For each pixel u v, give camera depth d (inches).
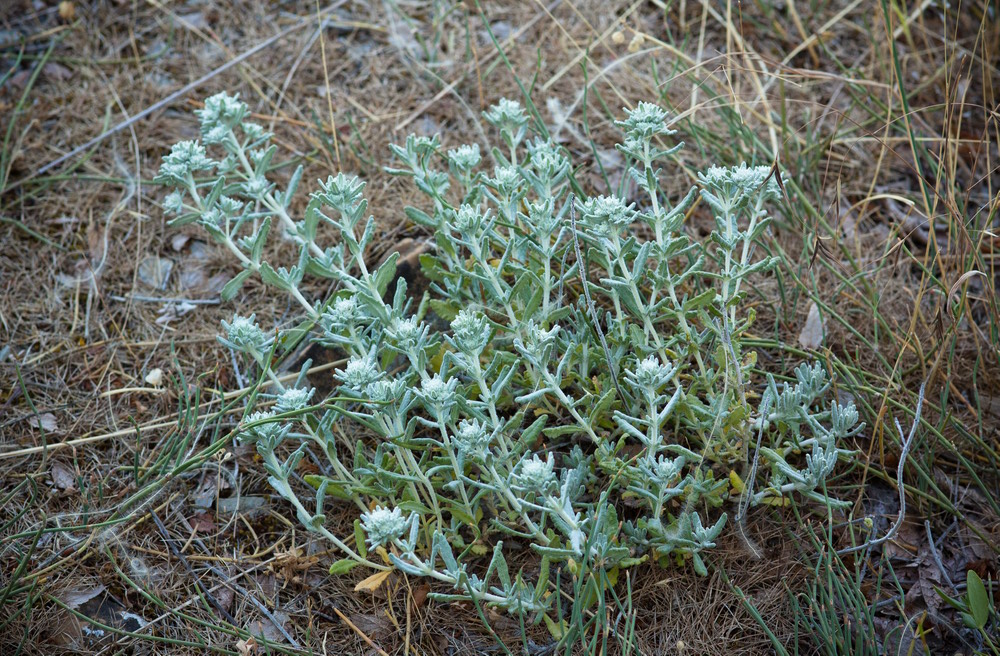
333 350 24.1
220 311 26.0
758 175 20.9
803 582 21.4
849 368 23.8
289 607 21.6
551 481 19.2
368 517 19.2
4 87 30.0
